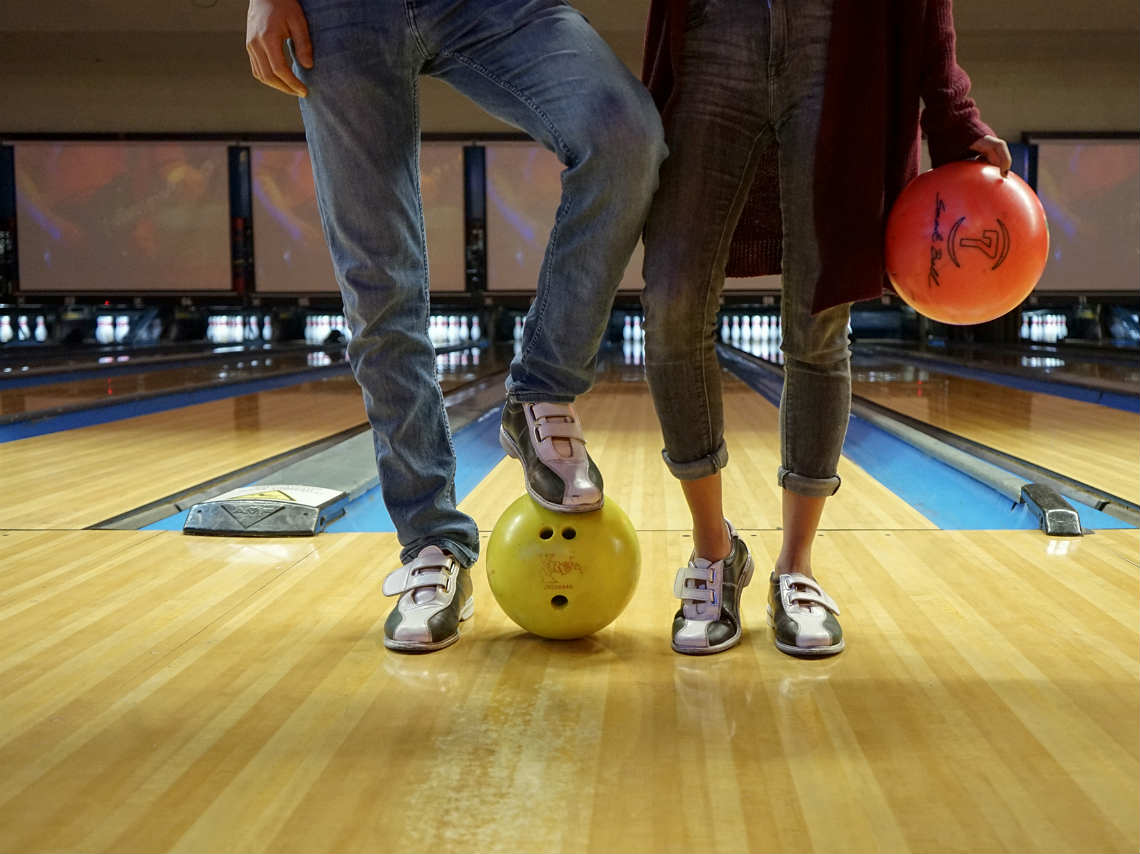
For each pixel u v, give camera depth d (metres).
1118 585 1.43
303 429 3.33
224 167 8.27
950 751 0.88
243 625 1.29
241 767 0.86
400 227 1.18
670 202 1.11
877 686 1.05
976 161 1.09
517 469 2.65
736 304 9.02
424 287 1.26
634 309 8.88
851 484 2.30
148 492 2.24
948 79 1.11
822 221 1.07
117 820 0.77
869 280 1.07
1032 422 3.32
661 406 1.17
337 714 0.99
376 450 1.30
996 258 1.04
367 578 1.52
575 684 1.07
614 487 2.33
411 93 1.16
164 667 1.13
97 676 1.10
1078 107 8.07
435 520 1.30
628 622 1.31
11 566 1.58
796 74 1.08
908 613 1.32
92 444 3.00
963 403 3.89
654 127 1.04
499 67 1.08
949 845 0.72
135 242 8.34
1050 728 0.93
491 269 8.48
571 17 1.08
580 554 1.17
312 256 8.34
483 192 8.41
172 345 8.68
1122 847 0.72
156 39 7.43
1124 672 1.08
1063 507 1.79
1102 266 8.20
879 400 4.00
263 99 8.34
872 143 1.06
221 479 2.37
